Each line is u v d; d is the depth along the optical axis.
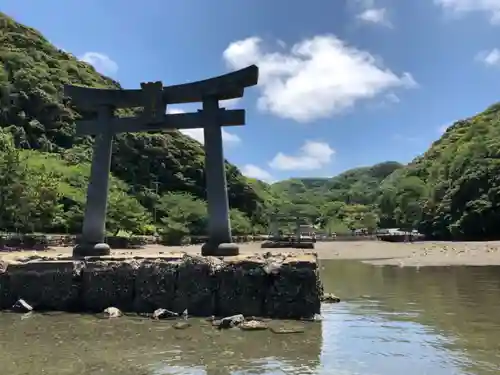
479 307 16.27
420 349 10.70
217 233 16.36
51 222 42.38
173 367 9.32
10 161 34.16
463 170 72.94
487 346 10.99
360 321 13.76
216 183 16.53
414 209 87.50
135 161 83.56
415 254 45.38
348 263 38.66
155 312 14.09
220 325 12.70
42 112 84.25
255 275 14.05
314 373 8.98
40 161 68.56
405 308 16.12
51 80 91.81
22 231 41.09
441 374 8.93
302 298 13.85
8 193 34.06
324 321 13.62
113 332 12.23
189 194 79.44
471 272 28.56
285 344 11.00
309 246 44.78
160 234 57.22
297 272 13.92
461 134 118.69
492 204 64.12
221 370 9.12
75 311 15.00
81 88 17.89
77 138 85.12
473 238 65.50
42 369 9.21
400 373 8.98
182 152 90.19
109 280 15.16
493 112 117.19
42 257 16.98
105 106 17.72
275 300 13.90
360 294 19.66
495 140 75.56
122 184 74.06
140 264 15.16
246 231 77.25
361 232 86.00
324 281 25.05
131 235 52.69
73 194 57.38
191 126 16.97
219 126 16.78
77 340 11.44
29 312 14.86
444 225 70.44
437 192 75.69
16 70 89.00
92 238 17.17
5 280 15.65
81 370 9.15
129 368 9.26
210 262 14.52
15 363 9.61
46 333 12.16
